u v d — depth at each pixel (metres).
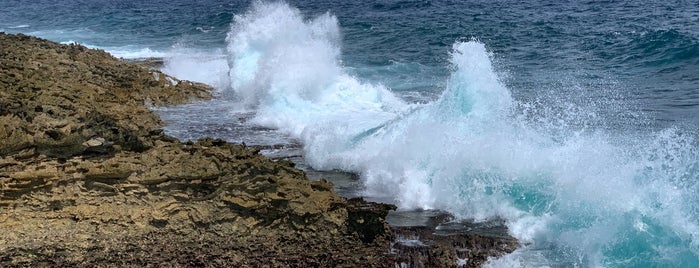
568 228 8.48
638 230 7.98
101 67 17.61
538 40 27.16
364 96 15.27
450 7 44.44
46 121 10.05
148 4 55.47
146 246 8.23
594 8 40.97
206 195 8.80
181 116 14.95
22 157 8.91
